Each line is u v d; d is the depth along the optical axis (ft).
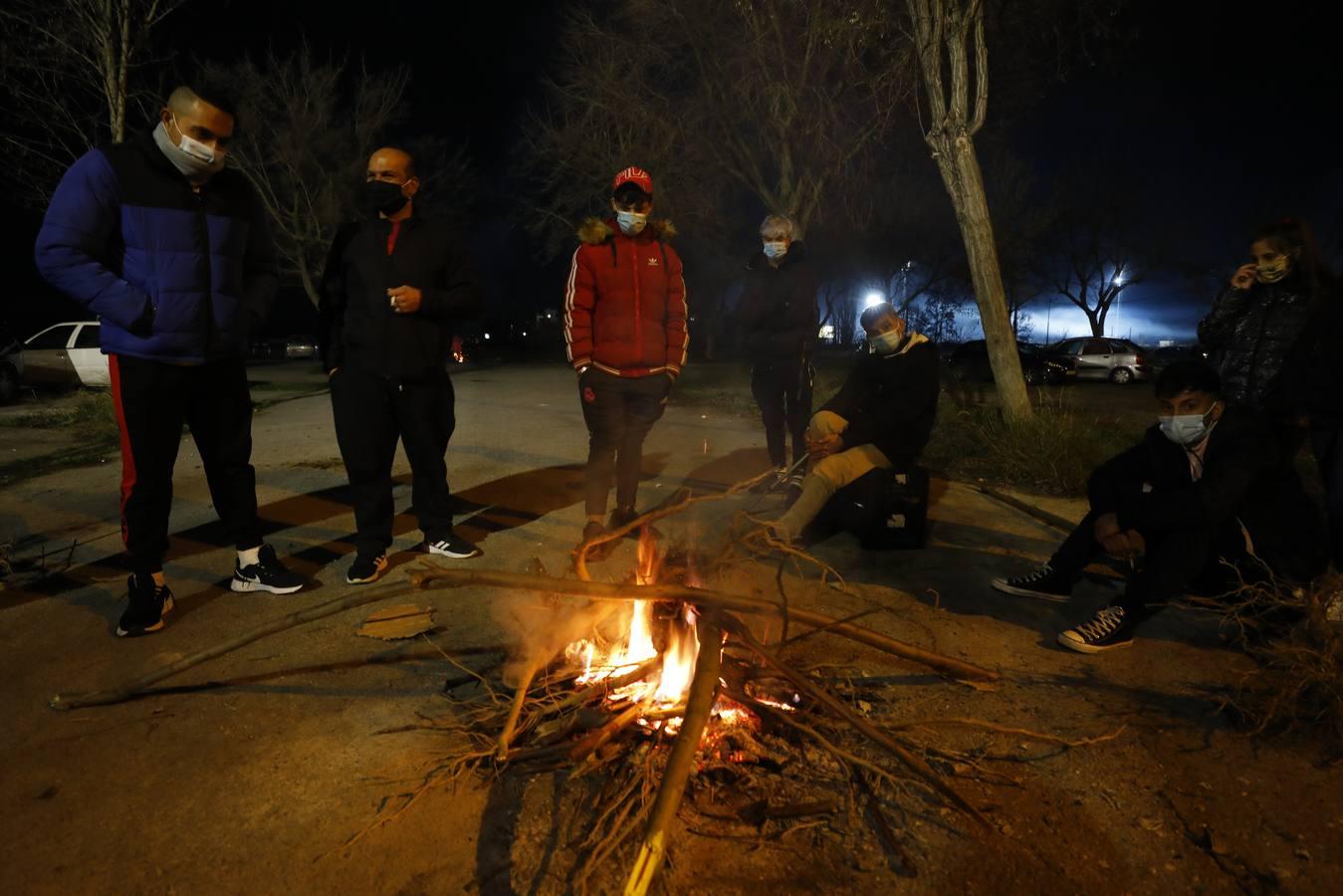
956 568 13.96
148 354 10.47
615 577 13.11
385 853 6.74
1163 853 6.84
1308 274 11.94
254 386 55.67
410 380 12.95
